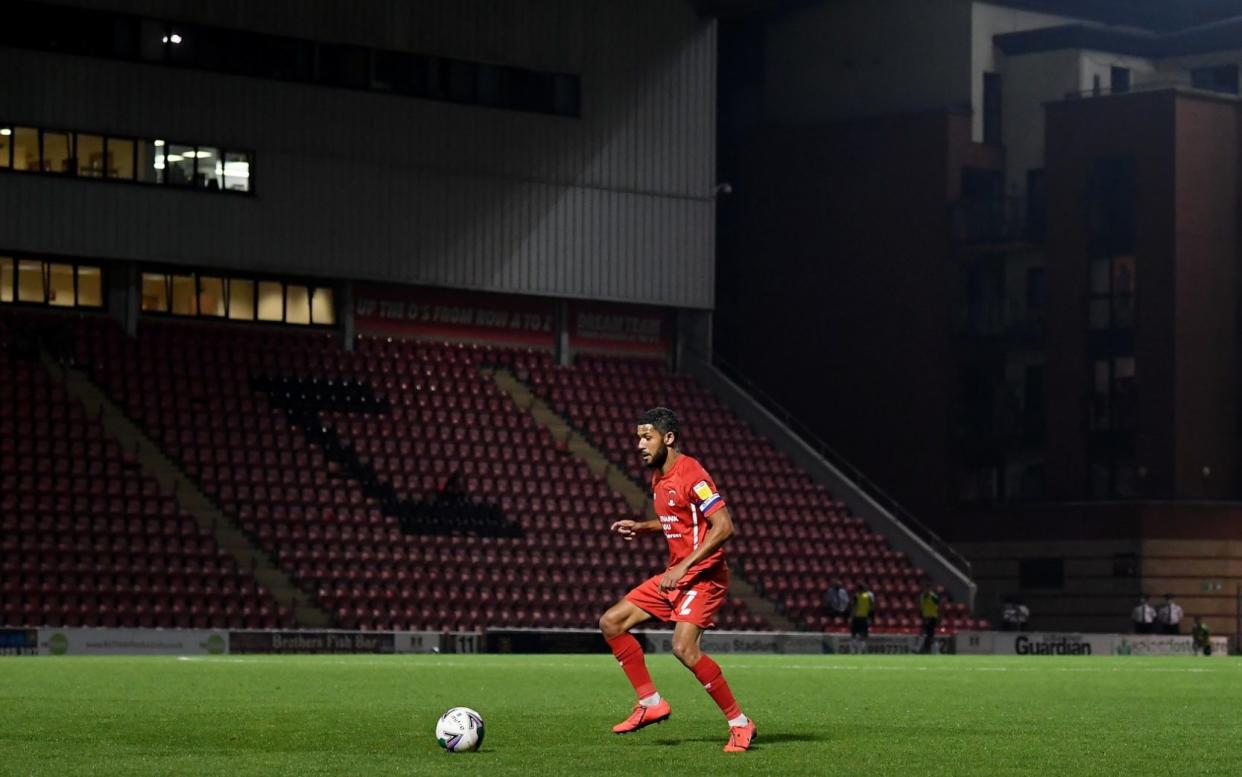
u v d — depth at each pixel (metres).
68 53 94.81
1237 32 120.44
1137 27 127.31
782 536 107.12
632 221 111.81
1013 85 122.00
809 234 125.94
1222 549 110.62
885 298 122.31
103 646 77.81
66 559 84.69
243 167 99.62
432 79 105.31
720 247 130.50
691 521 25.48
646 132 112.44
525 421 106.00
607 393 111.38
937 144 119.94
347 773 22.44
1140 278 112.81
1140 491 112.69
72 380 93.38
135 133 96.38
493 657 77.31
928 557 108.88
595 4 110.81
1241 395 113.94
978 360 119.75
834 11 126.81
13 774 22.42
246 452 95.12
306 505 94.19
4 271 94.88
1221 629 110.38
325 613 89.50
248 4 99.44
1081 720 33.84
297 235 100.88
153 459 92.19
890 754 25.53
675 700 39.66
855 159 124.00
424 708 36.00
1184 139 112.50
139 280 98.25
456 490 99.06
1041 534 114.31
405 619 91.06
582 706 37.34
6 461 87.62
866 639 95.81
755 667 66.25
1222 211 114.31
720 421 113.38
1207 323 113.38
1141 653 100.44
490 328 110.06
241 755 24.94
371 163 103.19
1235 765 24.53
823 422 124.62
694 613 25.42
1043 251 119.38
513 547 97.88
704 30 114.69
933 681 52.69
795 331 126.25
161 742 27.17
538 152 108.56
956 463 119.81
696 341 116.62
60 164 94.62
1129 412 113.44
